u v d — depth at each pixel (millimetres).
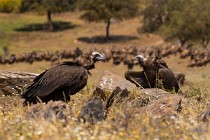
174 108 13750
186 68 84062
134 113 11883
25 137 9672
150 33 138750
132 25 149250
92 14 130750
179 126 10719
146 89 19031
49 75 14461
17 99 18453
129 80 21328
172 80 21438
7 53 106938
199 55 92312
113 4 130125
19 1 170250
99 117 11695
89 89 20031
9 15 165250
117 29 145750
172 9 132375
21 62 96000
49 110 11820
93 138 9523
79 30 145750
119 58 87500
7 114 13273
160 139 9812
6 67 92375
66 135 9594
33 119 11344
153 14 139625
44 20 159500
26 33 143375
